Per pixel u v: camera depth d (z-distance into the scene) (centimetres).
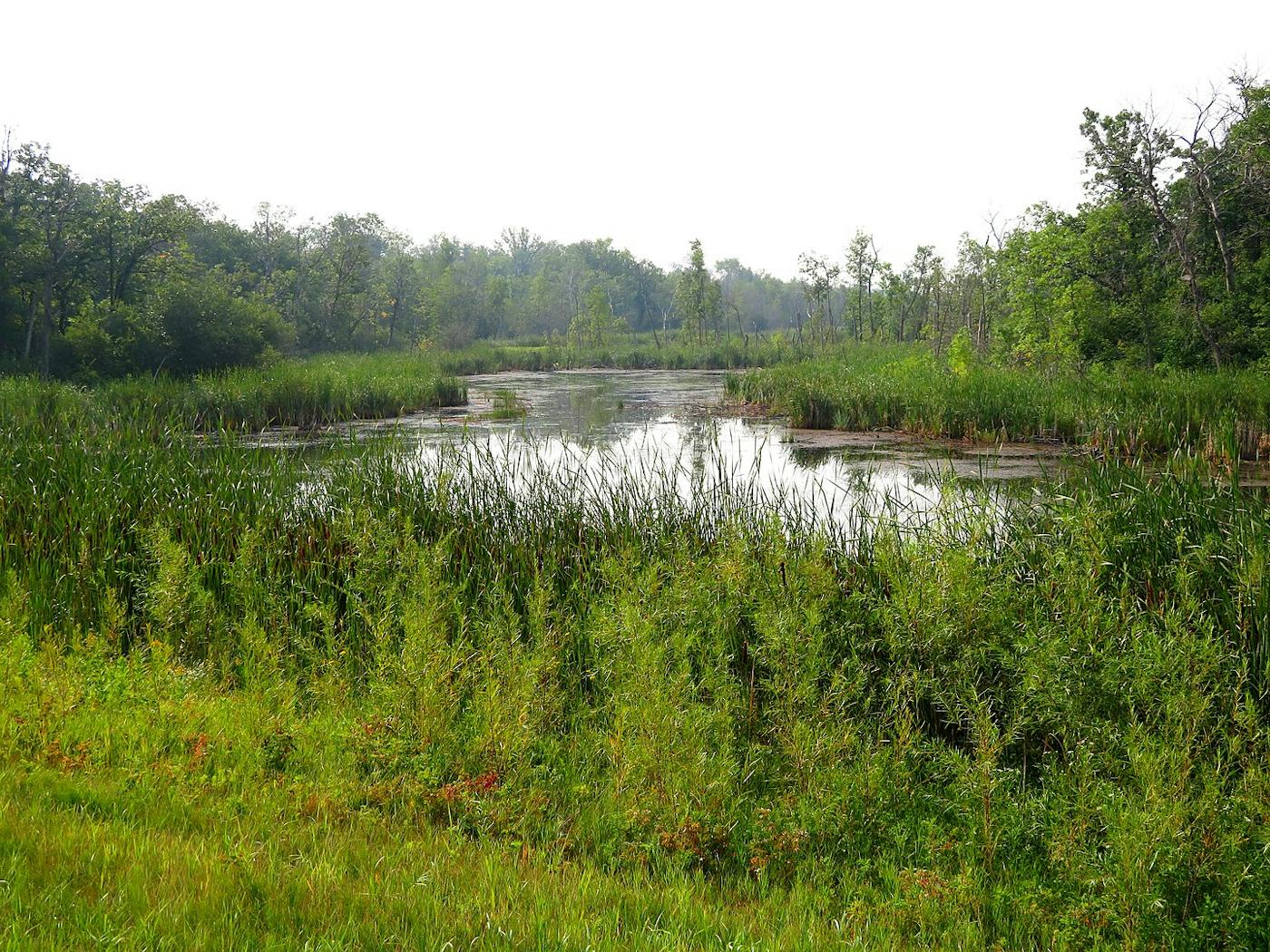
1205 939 334
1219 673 471
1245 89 2234
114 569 748
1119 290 2464
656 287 10725
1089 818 383
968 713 514
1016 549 688
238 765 437
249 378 2422
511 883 350
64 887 306
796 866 396
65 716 471
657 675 464
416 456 1085
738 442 1853
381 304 6531
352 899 322
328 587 738
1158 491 777
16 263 3322
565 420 2302
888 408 2083
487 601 694
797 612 545
